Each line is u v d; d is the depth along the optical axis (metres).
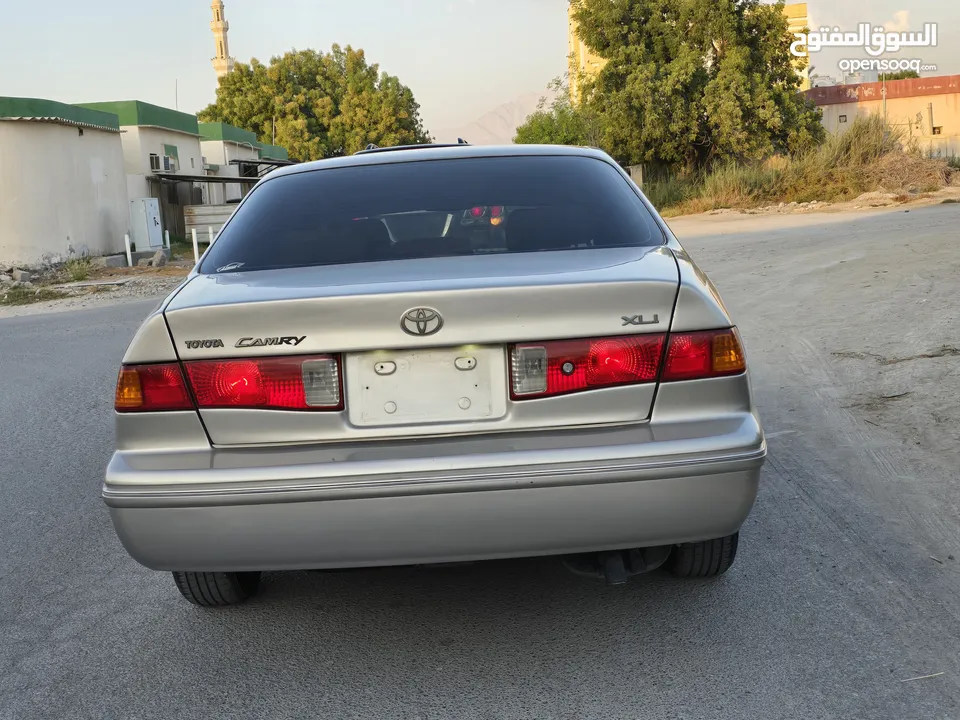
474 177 3.21
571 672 2.56
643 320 2.37
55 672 2.72
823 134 31.39
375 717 2.40
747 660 2.56
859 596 2.90
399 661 2.68
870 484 3.85
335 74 63.25
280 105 60.16
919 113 45.44
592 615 2.89
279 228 3.03
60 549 3.74
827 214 18.73
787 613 2.82
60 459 5.10
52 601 3.24
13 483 4.68
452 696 2.48
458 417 2.37
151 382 2.40
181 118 29.81
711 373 2.39
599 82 31.41
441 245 2.87
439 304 2.32
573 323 2.35
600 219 2.98
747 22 30.22
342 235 2.95
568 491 2.28
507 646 2.73
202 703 2.52
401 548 2.32
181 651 2.82
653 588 3.05
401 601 3.07
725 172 24.72
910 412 4.67
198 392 2.39
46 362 8.40
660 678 2.50
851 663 2.52
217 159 34.66
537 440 2.33
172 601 3.19
